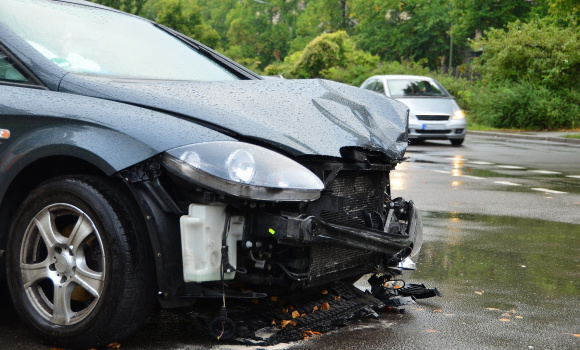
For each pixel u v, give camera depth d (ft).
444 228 22.65
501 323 12.64
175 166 9.61
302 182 9.94
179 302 10.26
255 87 12.37
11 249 10.91
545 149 60.08
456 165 44.45
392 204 13.08
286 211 10.17
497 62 92.38
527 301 14.26
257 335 11.10
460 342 11.44
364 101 13.64
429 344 11.26
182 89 11.46
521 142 69.51
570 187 34.37
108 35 13.46
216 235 9.86
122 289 9.93
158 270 9.86
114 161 9.83
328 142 10.95
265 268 10.42
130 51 13.32
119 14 14.78
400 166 42.91
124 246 9.93
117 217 9.99
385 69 129.80
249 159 9.73
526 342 11.57
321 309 12.13
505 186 34.19
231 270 9.96
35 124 10.72
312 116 11.59
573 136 72.74
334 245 10.36
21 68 11.42
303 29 323.98
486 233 21.89
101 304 10.03
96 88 11.03
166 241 9.86
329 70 142.82
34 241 10.85
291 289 10.77
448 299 14.28
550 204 28.55
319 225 10.03
